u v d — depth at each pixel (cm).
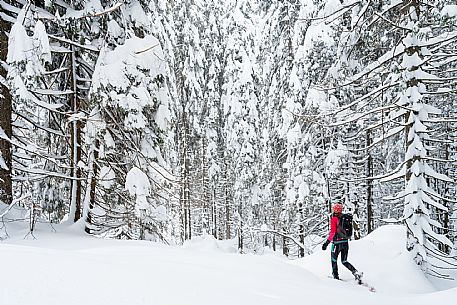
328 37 1557
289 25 2412
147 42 996
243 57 6072
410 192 962
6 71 843
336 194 1892
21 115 898
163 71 1034
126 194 1010
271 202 3309
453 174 2078
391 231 1142
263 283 419
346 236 793
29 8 831
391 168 2164
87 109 1033
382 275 852
